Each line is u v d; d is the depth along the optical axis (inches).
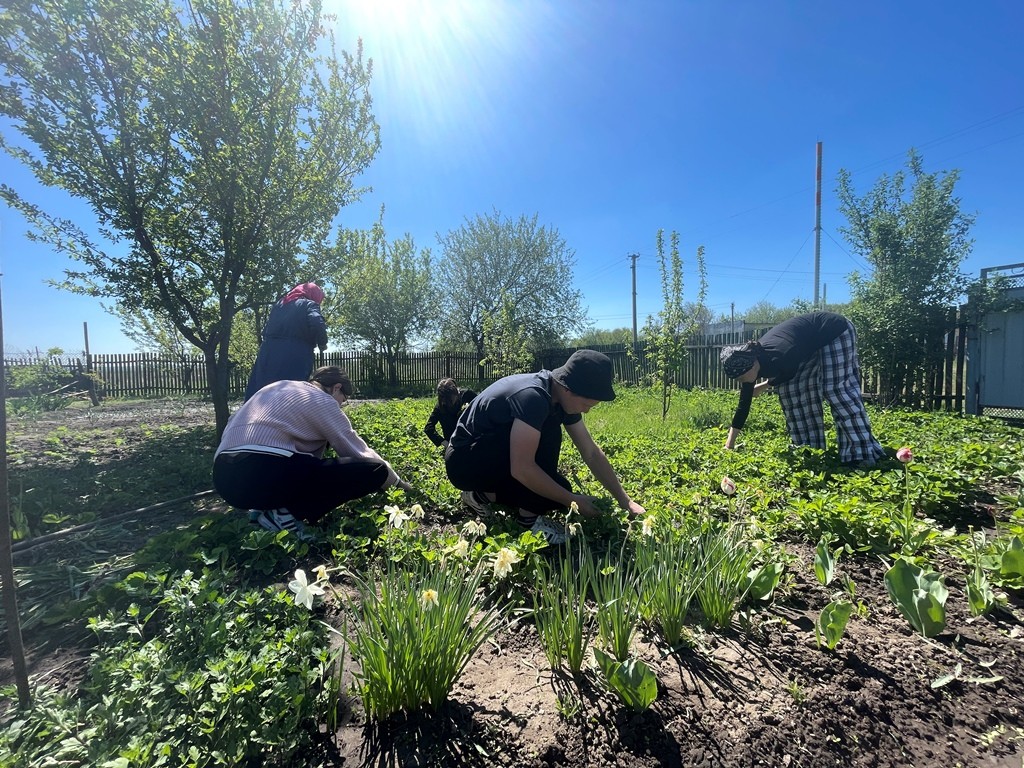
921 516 125.9
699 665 71.7
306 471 113.1
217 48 206.4
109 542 120.1
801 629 81.0
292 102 231.1
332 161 261.0
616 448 210.1
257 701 58.8
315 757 56.6
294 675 64.6
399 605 64.8
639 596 77.1
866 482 135.2
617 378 729.0
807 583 94.8
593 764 55.9
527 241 1000.9
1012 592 89.9
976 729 61.6
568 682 68.7
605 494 143.6
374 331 837.2
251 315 424.5
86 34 189.5
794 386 199.2
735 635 79.1
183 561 103.6
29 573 99.9
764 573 86.3
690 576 82.0
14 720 59.6
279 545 106.1
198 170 212.7
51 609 86.5
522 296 989.2
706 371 592.1
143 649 67.9
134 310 237.0
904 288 351.9
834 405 178.5
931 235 343.9
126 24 192.1
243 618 74.1
